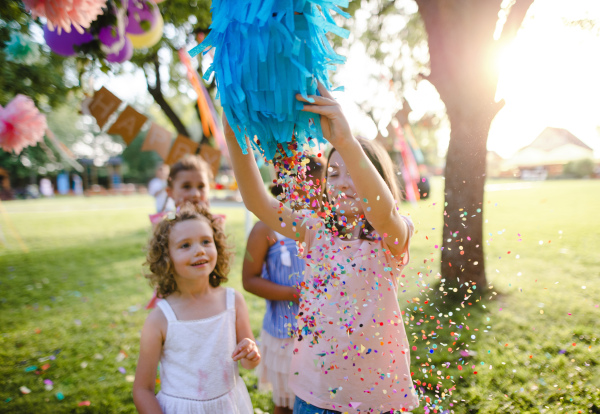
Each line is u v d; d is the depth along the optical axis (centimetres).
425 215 842
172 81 798
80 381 271
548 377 226
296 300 165
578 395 207
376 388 115
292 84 85
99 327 369
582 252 511
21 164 2423
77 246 805
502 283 376
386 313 117
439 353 249
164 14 437
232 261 171
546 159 2917
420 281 126
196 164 245
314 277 115
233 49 87
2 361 304
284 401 170
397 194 134
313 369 120
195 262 145
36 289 507
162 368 142
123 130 297
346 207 121
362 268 116
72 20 157
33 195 2588
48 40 214
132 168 3503
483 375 229
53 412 236
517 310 319
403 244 115
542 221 777
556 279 403
